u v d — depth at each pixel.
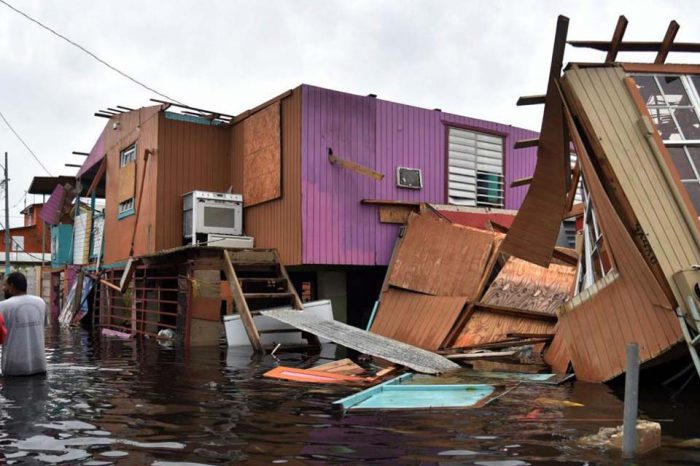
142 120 16.77
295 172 13.51
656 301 6.83
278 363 9.73
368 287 16.12
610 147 7.47
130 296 17.00
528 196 9.69
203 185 16.12
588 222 8.99
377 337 10.55
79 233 23.52
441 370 8.58
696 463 4.12
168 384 7.57
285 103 14.02
